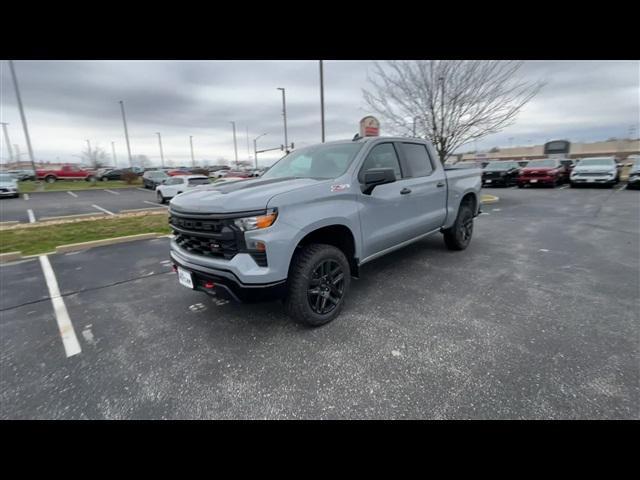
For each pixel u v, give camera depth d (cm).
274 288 268
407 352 269
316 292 304
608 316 316
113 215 1211
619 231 695
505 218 907
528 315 323
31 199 2005
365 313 339
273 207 263
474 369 243
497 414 202
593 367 240
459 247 555
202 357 274
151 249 654
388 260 518
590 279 416
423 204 438
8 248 659
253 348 283
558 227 760
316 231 310
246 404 219
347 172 337
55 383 247
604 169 1658
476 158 4831
